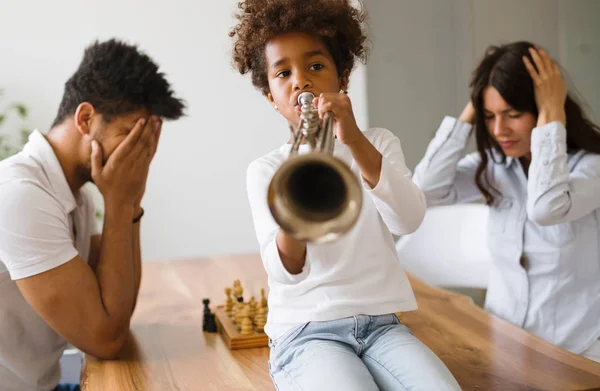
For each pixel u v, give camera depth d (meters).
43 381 2.04
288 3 1.52
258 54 1.59
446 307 2.17
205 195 4.09
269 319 1.55
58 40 3.87
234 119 4.05
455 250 2.89
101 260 1.89
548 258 2.27
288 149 1.55
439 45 4.21
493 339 1.85
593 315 2.24
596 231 2.24
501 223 2.39
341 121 1.28
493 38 4.08
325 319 1.44
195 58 3.99
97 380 1.71
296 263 1.31
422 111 4.23
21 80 3.86
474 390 1.52
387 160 1.39
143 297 2.47
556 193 2.12
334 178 1.08
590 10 4.10
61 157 1.94
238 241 4.14
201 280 2.68
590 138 2.29
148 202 4.04
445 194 2.54
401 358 1.37
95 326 1.83
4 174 1.84
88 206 2.16
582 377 1.57
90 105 1.90
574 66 4.11
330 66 1.53
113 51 1.92
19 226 1.79
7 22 3.83
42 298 1.81
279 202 1.07
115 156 1.89
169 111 1.96
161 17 3.95
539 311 2.28
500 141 2.26
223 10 3.98
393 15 4.16
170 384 1.67
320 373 1.32
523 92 2.20
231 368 1.75
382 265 1.50
